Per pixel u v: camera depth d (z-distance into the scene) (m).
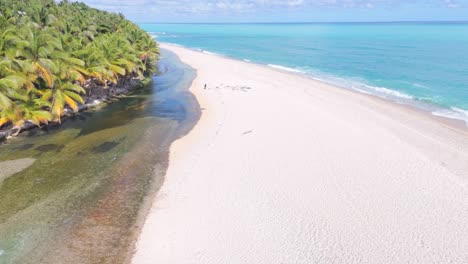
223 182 20.12
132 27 69.31
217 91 43.12
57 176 21.28
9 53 28.66
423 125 28.92
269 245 14.94
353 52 85.00
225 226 16.23
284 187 19.25
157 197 18.91
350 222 16.19
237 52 95.12
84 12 74.75
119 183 20.48
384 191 18.52
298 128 28.00
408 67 59.72
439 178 19.64
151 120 32.34
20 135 27.98
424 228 15.66
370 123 28.94
